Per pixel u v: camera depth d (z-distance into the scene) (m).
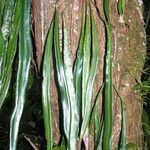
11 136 0.60
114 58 0.62
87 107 0.59
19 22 0.64
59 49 0.60
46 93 0.60
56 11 0.60
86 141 0.60
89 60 0.60
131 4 0.65
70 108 0.59
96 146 0.61
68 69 0.60
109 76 0.59
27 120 1.14
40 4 0.62
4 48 0.65
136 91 0.66
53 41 0.62
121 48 0.62
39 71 0.64
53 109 0.63
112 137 0.62
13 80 0.91
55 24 0.60
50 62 0.61
